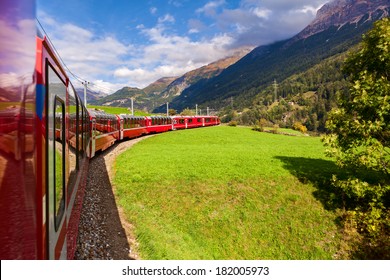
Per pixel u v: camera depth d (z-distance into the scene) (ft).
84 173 47.85
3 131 8.30
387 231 50.67
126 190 62.08
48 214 12.16
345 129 55.01
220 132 208.33
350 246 51.11
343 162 56.65
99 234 38.78
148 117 168.25
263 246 52.70
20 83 8.84
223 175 74.43
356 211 56.65
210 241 51.78
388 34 50.70
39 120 10.93
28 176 9.62
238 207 60.80
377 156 50.93
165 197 61.82
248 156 101.65
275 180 72.28
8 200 8.71
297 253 51.42
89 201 50.01
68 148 22.18
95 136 80.64
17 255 9.10
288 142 161.17
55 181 14.38
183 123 228.43
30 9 9.00
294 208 60.95
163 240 42.91
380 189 51.70
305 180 71.97
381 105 48.03
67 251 20.74
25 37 8.87
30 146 9.75
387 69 53.62
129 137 137.59
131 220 46.88
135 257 35.63
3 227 8.54
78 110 33.68
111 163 83.51
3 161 8.44
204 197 63.10
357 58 58.85
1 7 7.68
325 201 62.75
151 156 95.61
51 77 13.91
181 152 107.55
